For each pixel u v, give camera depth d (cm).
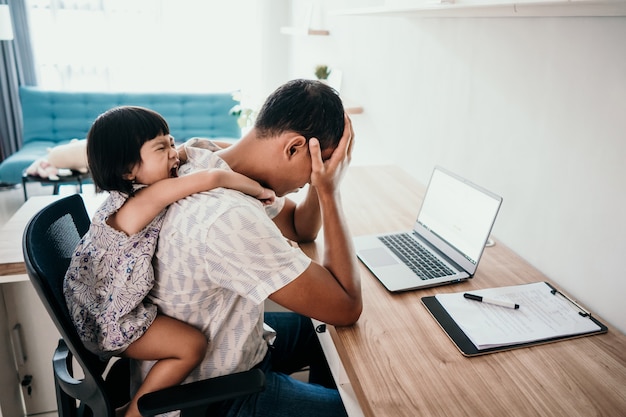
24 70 472
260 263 88
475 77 155
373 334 101
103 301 94
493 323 104
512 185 141
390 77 223
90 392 92
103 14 482
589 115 111
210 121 454
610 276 108
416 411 81
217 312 99
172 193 89
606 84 106
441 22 174
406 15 163
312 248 136
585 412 82
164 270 92
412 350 97
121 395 115
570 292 121
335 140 101
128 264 89
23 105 425
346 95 290
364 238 143
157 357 96
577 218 117
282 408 104
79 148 346
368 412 83
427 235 142
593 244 112
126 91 476
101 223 92
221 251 86
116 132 89
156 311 96
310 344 139
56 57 484
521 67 133
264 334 116
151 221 92
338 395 111
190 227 87
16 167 364
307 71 396
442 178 141
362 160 273
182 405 85
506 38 138
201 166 96
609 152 106
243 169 99
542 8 96
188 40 509
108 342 92
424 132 194
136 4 487
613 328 106
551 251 126
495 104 146
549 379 89
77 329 92
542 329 103
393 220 159
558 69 119
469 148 162
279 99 95
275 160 98
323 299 96
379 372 90
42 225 97
